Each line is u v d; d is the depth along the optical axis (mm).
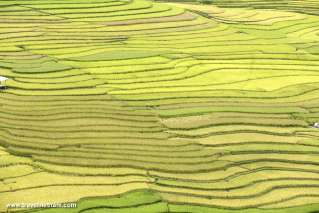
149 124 76688
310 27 132125
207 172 66000
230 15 135625
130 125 75938
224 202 60312
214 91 90438
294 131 78438
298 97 90750
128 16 124000
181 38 115812
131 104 82750
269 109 84500
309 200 61812
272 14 139000
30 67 93812
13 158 65688
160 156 68375
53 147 68500
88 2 127500
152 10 128625
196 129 76562
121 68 96750
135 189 61188
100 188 60969
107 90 87188
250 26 128375
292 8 147875
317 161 69938
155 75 95312
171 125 76938
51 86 87062
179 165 66750
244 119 80250
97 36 112188
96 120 76562
